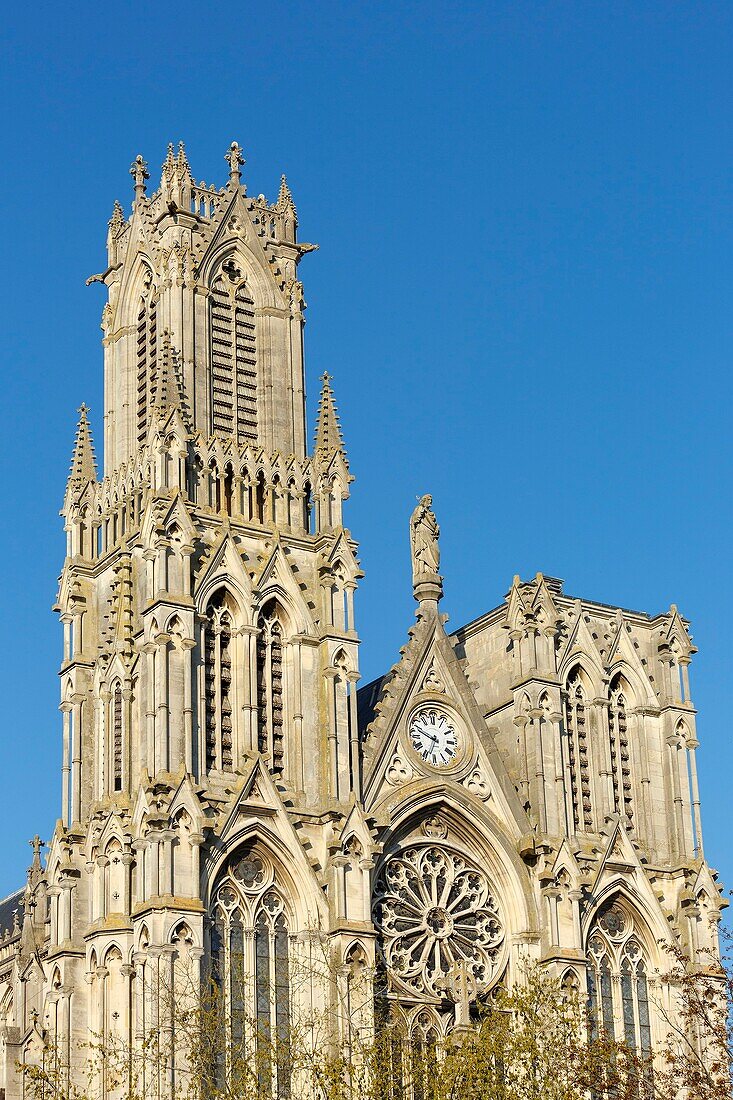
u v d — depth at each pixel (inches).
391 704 5231.3
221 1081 4603.8
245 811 4845.0
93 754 5036.9
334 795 4995.1
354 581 5216.5
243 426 5369.1
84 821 4955.7
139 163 5684.1
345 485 5310.0
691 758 5615.2
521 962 5137.8
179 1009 4537.4
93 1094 4562.0
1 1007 5905.5
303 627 5132.9
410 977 5024.6
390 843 5132.9
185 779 4749.0
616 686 5649.6
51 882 4901.6
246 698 4980.3
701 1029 5290.4
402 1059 4544.8
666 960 5369.1
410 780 5191.9
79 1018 4739.2
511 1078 4532.5
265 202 5659.5
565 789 5374.0
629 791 5556.1
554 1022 4835.1
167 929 4589.1
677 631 5708.7
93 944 4722.0
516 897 5216.5
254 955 4773.6
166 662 4857.3
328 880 4899.1
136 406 5408.5
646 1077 4832.7
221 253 5497.1
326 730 5054.1
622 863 5378.9
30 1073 4446.4
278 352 5477.4
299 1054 4522.6
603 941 5324.8
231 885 4808.1
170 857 4665.4
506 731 5497.1
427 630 5364.2
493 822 5251.0
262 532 5201.8
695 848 5521.7
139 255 5551.2
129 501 5187.0
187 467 5128.0
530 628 5487.2
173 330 5300.2
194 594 4980.3
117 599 5054.1
